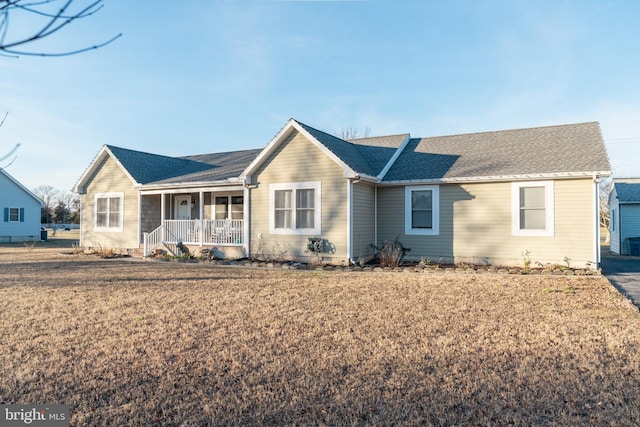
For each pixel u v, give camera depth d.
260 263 14.28
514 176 12.99
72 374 4.62
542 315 7.05
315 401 3.96
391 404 3.88
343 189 13.80
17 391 4.21
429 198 14.66
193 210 20.08
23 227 31.19
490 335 5.93
